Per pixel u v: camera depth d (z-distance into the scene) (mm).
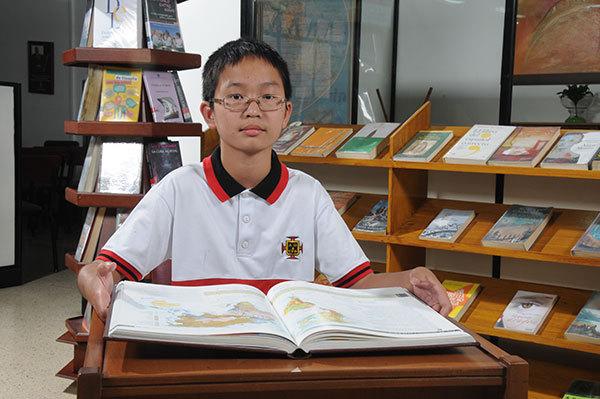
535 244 2740
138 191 3260
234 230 1351
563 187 3088
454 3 4348
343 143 3285
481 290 3084
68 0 9203
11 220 5262
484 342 932
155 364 822
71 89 9336
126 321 876
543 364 3098
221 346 835
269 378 799
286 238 1373
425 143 3002
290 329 914
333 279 1410
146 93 3281
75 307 4742
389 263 3066
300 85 4211
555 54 4301
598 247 2555
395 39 4551
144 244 1323
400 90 4590
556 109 4336
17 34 8961
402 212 3129
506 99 3328
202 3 4234
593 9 4121
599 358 3057
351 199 3426
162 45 3254
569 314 2814
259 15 4062
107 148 3311
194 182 1363
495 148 2797
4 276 5250
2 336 4051
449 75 4414
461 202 3221
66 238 7500
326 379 811
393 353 895
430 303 1174
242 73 1259
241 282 1346
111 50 3170
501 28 4273
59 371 3445
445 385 839
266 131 1286
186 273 1351
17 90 5184
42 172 6164
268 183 1355
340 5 4297
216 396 813
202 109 1366
